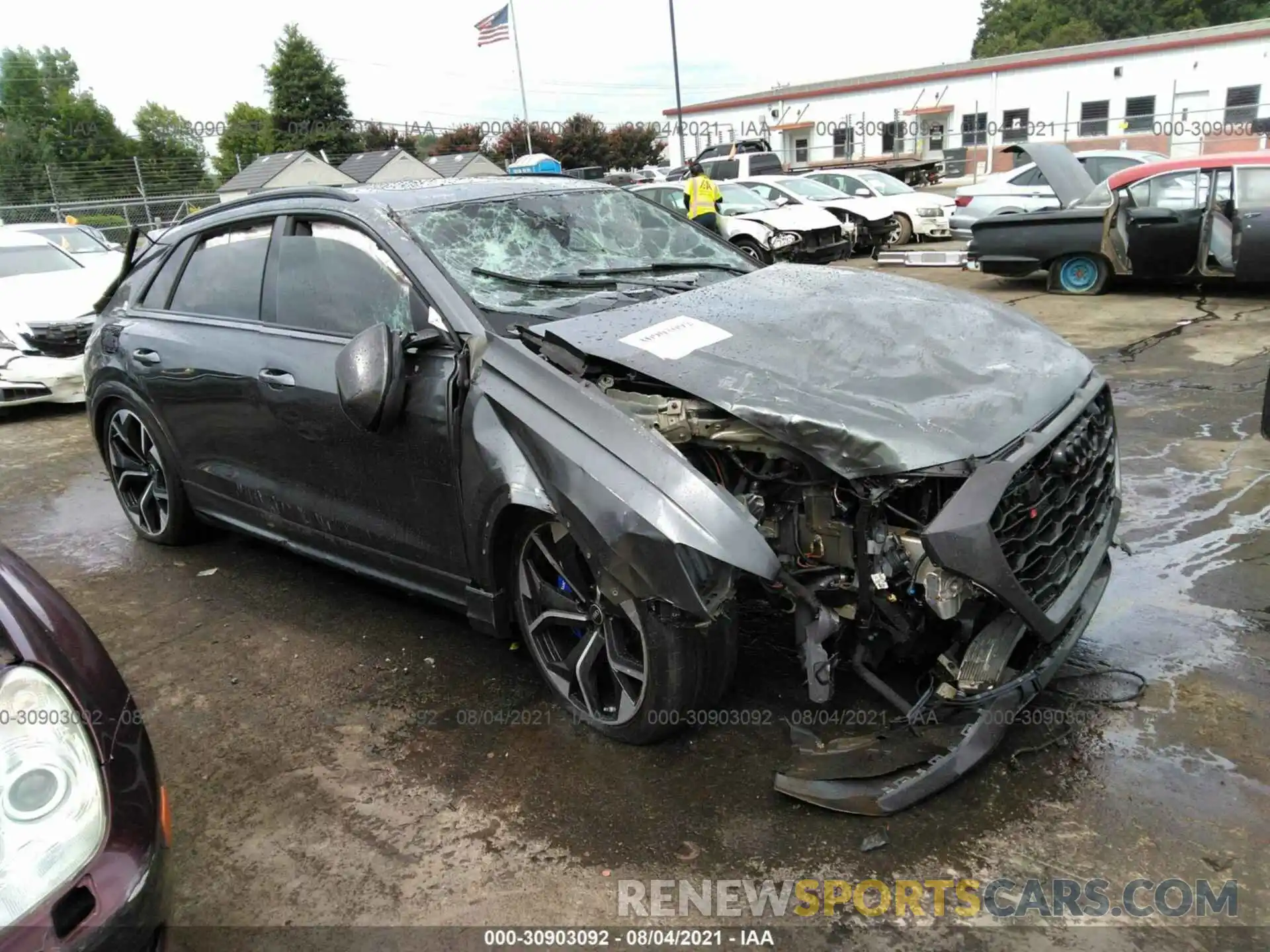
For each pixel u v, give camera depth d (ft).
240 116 193.67
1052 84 104.06
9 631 6.21
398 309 10.56
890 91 113.19
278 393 11.57
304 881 8.00
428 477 10.16
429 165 122.62
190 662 11.83
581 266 11.55
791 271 12.12
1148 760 8.73
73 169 107.34
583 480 8.32
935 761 8.11
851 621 8.44
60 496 19.10
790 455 8.05
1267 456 16.53
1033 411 8.45
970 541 7.41
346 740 9.98
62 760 5.65
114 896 5.38
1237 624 11.08
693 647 8.47
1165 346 24.93
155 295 14.40
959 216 44.88
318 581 14.05
